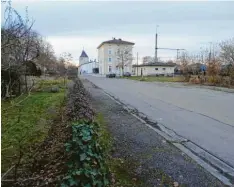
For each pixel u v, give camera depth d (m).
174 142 6.47
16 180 3.23
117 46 77.06
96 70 91.38
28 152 4.88
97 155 3.38
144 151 5.69
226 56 30.94
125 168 4.68
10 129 6.75
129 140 6.57
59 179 3.14
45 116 8.80
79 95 8.83
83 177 2.94
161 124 8.70
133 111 11.41
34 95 14.73
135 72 75.25
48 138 5.76
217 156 5.47
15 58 5.14
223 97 17.22
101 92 20.81
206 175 4.45
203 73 33.53
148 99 16.08
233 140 6.70
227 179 4.30
